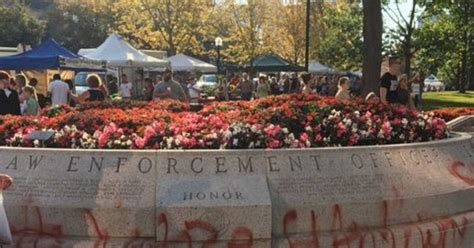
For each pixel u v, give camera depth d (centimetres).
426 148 623
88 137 601
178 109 970
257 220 496
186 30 4406
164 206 489
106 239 495
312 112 666
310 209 516
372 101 765
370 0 1620
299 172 531
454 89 6612
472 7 3641
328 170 540
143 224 495
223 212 492
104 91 1399
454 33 3816
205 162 523
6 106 1170
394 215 551
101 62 2125
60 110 851
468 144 707
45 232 504
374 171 556
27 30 6334
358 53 4106
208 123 616
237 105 792
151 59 2444
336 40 4244
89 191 505
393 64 1057
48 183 516
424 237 553
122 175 512
